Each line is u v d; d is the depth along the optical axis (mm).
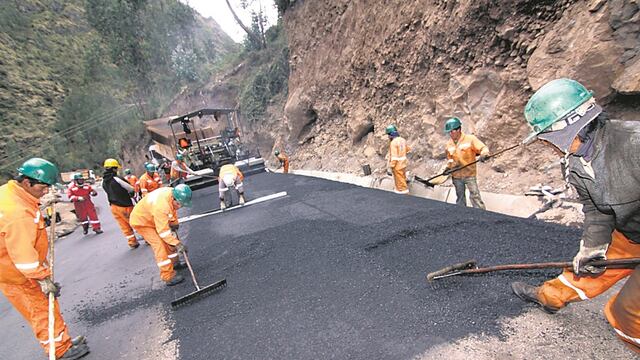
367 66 9328
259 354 2312
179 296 3576
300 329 2488
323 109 12609
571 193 3885
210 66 32906
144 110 30094
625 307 1480
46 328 2660
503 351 1881
